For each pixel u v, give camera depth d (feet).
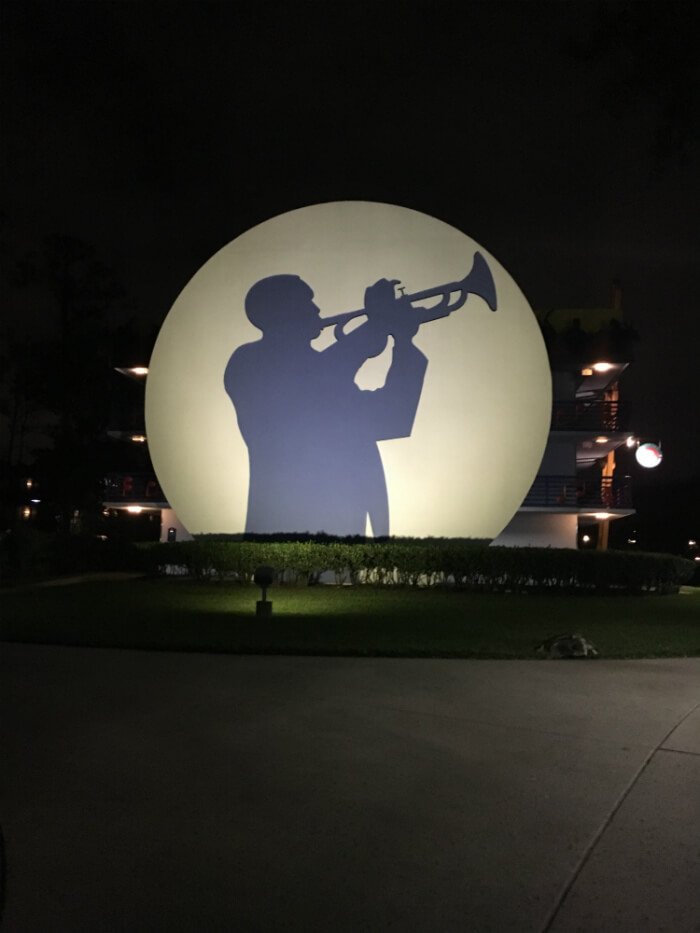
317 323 75.77
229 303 77.87
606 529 114.42
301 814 15.69
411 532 73.87
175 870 13.28
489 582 67.31
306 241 77.41
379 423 74.28
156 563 73.31
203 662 30.55
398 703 24.45
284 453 75.05
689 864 13.61
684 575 72.18
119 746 19.92
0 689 25.89
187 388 78.02
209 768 18.35
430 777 17.89
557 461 101.71
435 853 13.98
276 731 21.34
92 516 116.67
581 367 101.81
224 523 76.48
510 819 15.51
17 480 123.34
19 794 16.69
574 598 62.75
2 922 11.61
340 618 45.03
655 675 29.09
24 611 47.03
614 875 13.20
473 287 76.48
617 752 19.77
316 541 73.20
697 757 19.40
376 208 77.82
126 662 30.48
